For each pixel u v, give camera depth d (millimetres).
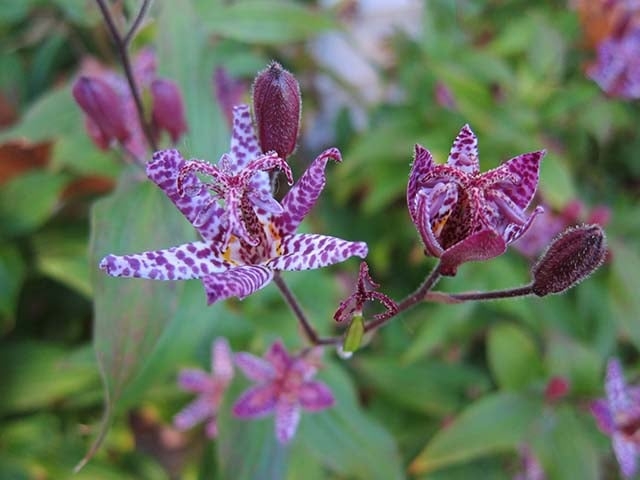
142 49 187
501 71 217
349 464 151
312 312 172
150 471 183
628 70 222
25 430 180
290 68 282
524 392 172
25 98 239
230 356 165
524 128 209
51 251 192
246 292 83
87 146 185
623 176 242
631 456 165
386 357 198
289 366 144
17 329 197
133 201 127
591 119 224
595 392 176
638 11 225
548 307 193
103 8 126
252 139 103
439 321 187
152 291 117
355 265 231
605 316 198
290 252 95
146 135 137
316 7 294
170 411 187
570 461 165
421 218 89
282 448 146
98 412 185
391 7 335
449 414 193
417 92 230
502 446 163
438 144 213
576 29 242
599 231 95
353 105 315
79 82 131
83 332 203
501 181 92
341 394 158
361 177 235
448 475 189
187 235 129
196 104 143
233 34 188
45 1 216
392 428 198
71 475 174
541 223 196
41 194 189
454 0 239
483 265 190
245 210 99
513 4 267
